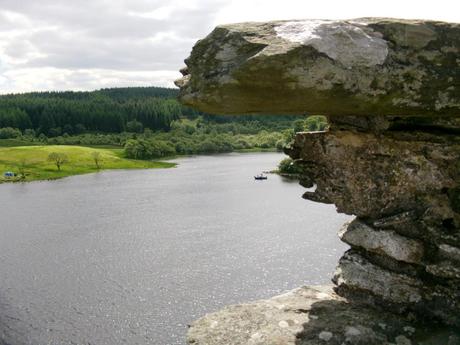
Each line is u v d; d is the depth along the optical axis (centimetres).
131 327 3316
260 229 5738
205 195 8300
